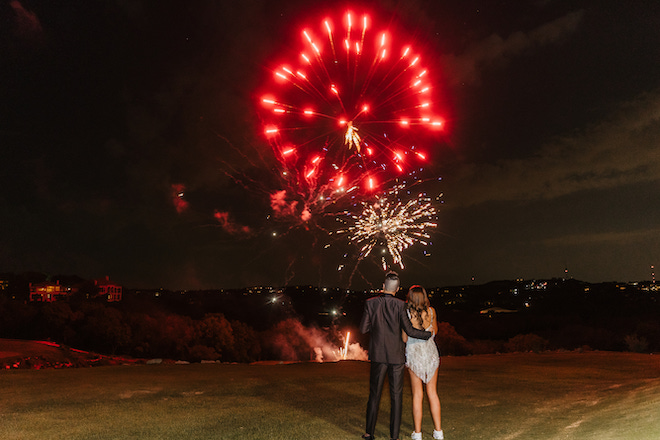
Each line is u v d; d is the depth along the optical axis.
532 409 7.86
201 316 79.06
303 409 7.80
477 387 10.30
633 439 4.98
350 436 6.22
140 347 64.75
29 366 14.72
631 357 17.53
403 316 6.18
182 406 7.87
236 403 8.20
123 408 7.60
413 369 6.24
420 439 6.13
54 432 6.13
